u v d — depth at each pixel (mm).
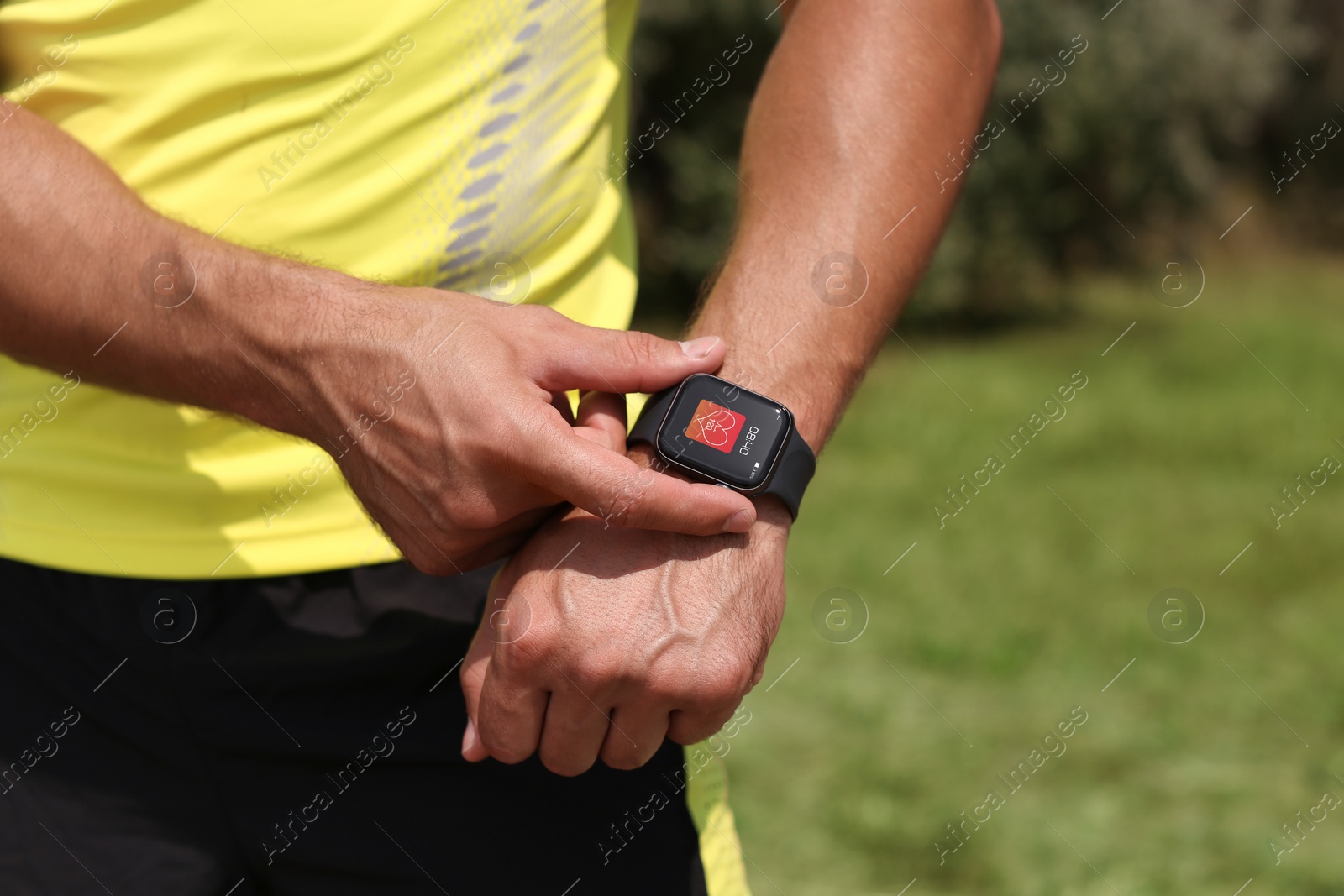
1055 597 3785
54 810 904
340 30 841
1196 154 10797
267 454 886
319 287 695
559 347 721
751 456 740
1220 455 6012
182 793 914
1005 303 10438
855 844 2227
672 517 682
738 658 706
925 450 6195
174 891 905
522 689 713
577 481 655
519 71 895
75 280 681
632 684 692
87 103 840
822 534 4594
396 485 703
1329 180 13391
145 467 887
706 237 9180
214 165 845
